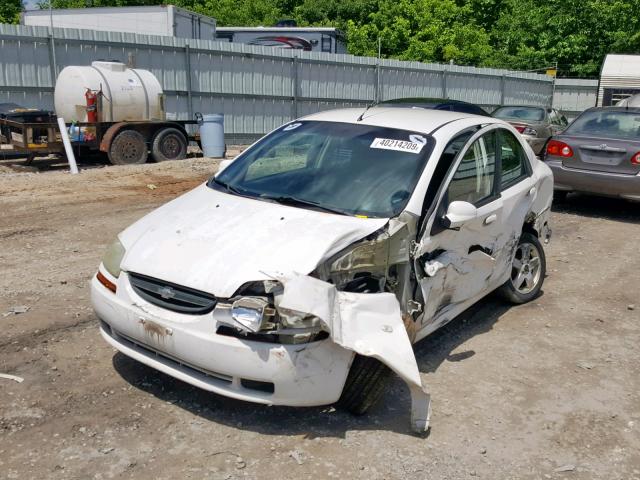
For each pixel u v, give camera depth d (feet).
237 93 61.11
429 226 13.98
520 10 112.16
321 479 10.91
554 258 25.54
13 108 45.83
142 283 12.49
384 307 12.02
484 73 83.46
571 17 106.22
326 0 116.57
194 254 12.36
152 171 41.60
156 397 13.25
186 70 57.26
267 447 11.73
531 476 11.36
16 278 19.99
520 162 19.01
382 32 106.83
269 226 13.01
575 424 13.16
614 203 36.96
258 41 73.56
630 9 104.37
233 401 13.17
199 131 50.21
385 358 11.44
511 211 17.52
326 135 16.46
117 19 60.95
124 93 43.93
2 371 14.05
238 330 11.33
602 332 18.08
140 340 12.36
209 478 10.83
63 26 61.93
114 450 11.48
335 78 68.54
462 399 13.91
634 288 22.07
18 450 11.36
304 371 11.29
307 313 10.82
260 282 11.44
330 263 11.96
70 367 14.37
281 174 15.57
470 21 113.50
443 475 11.21
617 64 81.82
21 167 41.47
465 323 18.26
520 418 13.28
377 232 12.73
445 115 17.44
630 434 12.89
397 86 74.28
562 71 108.58
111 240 25.03
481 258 15.90
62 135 40.63
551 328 18.19
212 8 117.70
